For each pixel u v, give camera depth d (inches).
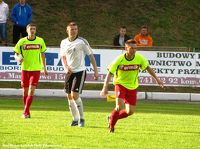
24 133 1061.1
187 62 2028.8
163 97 2059.5
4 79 1968.5
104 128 1165.1
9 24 2402.8
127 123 1270.9
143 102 1946.4
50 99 1930.4
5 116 1341.0
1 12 2149.4
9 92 2016.5
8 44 2001.7
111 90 2049.7
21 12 2076.8
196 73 2034.9
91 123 1249.4
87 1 2615.7
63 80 1985.7
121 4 2615.7
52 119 1301.7
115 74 1111.0
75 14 2527.1
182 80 2031.3
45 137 1018.1
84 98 2012.8
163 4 2655.0
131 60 1093.8
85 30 2425.0
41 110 1517.0
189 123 1301.7
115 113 1105.4
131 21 2516.0
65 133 1075.3
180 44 2422.5
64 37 2377.0
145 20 2534.5
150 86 2100.1
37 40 1364.4
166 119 1376.7
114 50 1996.8
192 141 1016.9
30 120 1269.7
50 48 1969.7
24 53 1354.6
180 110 1649.9
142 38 2087.8
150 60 2017.7
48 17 2491.4
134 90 1108.5
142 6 2620.6
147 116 1438.2
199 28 2549.2
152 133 1109.7
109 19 2512.3
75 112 1199.6
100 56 1994.3
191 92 2112.5
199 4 2699.3
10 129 1109.7
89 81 1996.8
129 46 1082.1
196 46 2420.0
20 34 2097.7
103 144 957.2
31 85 1339.8
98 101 1907.0
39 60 1365.7
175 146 955.3
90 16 2519.7
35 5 2554.1
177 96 2058.3
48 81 1983.3
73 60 1192.8
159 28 2504.9
